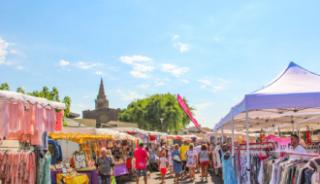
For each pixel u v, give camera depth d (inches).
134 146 855.7
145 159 581.3
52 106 302.0
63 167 454.6
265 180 269.6
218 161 646.5
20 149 295.1
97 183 483.2
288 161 217.3
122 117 2682.1
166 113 2224.4
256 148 377.4
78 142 547.8
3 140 286.0
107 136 649.6
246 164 343.3
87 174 474.3
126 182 695.1
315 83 262.7
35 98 274.5
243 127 711.7
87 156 569.3
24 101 253.6
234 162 414.6
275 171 231.8
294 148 294.0
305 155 204.7
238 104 291.1
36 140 293.9
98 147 640.4
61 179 422.3
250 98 250.7
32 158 281.7
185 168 737.6
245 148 384.2
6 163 263.6
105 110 3435.0
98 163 496.7
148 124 2288.4
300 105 241.9
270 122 579.2
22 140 292.8
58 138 509.7
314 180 170.7
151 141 1174.3
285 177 205.2
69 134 536.7
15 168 267.3
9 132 246.2
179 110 2249.0
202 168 651.5
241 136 979.9
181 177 699.4
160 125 2253.9
